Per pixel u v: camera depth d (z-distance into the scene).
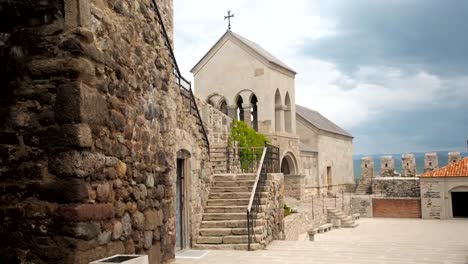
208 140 17.33
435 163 44.22
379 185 45.19
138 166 7.38
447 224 32.94
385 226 32.34
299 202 31.75
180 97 13.10
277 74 33.09
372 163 48.88
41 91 5.68
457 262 10.98
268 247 13.84
